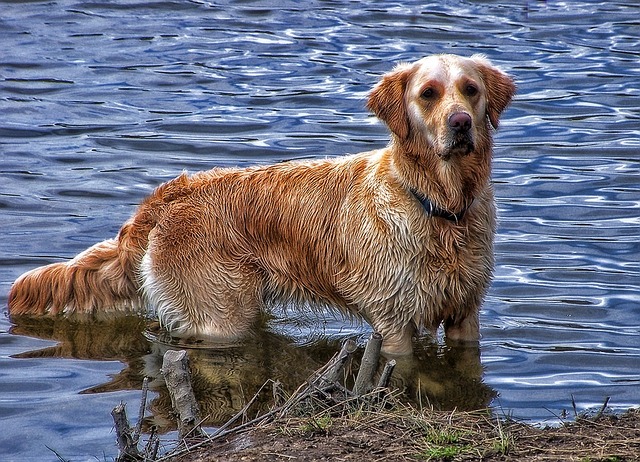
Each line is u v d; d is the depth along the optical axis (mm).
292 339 12953
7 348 12781
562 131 20047
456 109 11336
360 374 10125
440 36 25859
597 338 12680
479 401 11156
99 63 24109
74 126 20453
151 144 19547
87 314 13766
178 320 13031
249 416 10734
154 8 28500
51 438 10477
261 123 20516
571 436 8914
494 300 13773
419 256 12016
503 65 23656
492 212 12383
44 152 19219
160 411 11000
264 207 12930
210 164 18625
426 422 9227
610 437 8859
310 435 9055
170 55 24703
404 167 12008
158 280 13000
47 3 28672
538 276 14469
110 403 11234
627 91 22031
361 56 24469
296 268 12906
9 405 11180
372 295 12305
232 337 12875
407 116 11953
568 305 13586
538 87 22312
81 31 26438
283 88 22500
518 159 18875
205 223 12930
